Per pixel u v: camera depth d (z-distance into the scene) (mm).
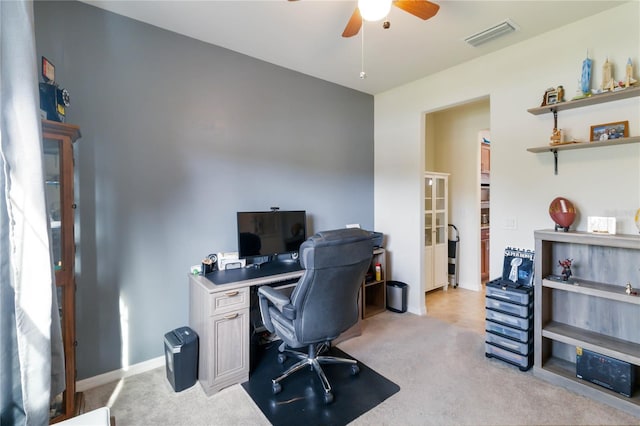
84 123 2082
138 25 2293
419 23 2328
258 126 2926
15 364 1026
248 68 2852
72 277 1716
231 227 2760
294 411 1883
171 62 2438
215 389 2062
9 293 1014
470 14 2215
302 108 3258
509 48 2684
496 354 2439
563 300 2361
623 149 2129
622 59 2119
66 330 1693
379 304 3686
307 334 1929
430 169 4773
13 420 1021
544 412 1841
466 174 4473
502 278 2613
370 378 2221
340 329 2059
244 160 2836
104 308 2178
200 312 2186
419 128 3463
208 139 2625
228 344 2119
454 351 2619
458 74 3062
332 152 3541
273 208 2908
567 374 2123
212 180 2650
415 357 2520
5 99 993
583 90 2193
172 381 2107
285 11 2184
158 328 2398
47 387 1056
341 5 2119
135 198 2287
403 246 3678
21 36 1031
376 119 3963
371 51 2775
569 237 2072
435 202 4203
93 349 2139
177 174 2473
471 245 4445
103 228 2162
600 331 2189
